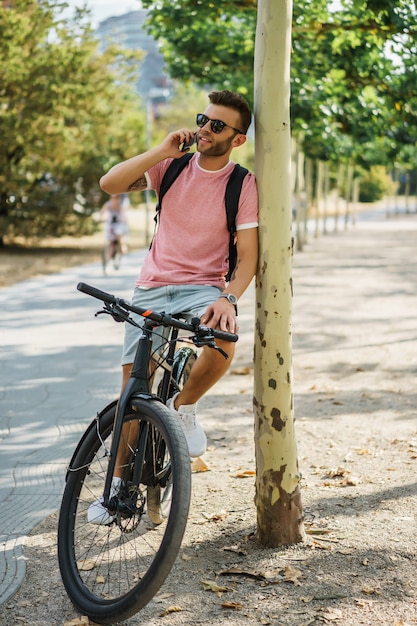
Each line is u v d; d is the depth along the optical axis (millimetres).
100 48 22672
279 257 3660
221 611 3287
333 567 3637
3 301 12977
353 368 8320
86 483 3529
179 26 7762
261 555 3777
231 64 9570
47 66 20094
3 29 19344
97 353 8961
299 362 8656
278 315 3715
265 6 3572
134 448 3342
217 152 3506
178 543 2967
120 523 3330
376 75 7297
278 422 3791
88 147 22609
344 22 6477
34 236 22938
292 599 3365
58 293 13953
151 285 3668
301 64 7500
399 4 5836
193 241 3619
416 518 4188
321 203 67875
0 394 7109
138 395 3293
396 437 5777
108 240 17812
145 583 3010
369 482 4773
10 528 4148
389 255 23797
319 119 9062
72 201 22734
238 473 4934
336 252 25078
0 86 20188
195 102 52562
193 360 3943
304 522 4145
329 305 12945
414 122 7930
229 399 6984
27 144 21109
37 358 8688
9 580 3561
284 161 3615
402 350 9227
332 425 6141
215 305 3389
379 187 81438
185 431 3621
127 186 3578
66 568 3387
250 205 3598
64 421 6227
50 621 3252
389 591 3410
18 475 4992
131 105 24734
